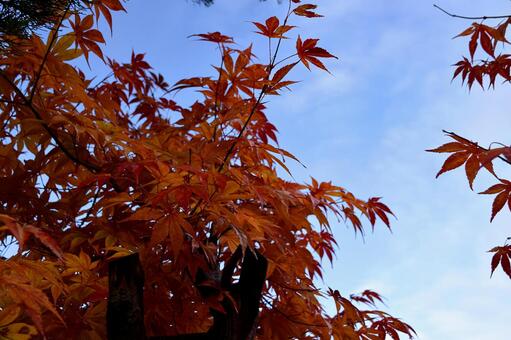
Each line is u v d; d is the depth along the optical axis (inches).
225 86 110.2
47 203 111.2
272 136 138.8
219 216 89.5
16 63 105.3
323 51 98.7
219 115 115.0
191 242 93.5
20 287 58.4
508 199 92.1
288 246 119.4
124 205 100.5
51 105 111.4
